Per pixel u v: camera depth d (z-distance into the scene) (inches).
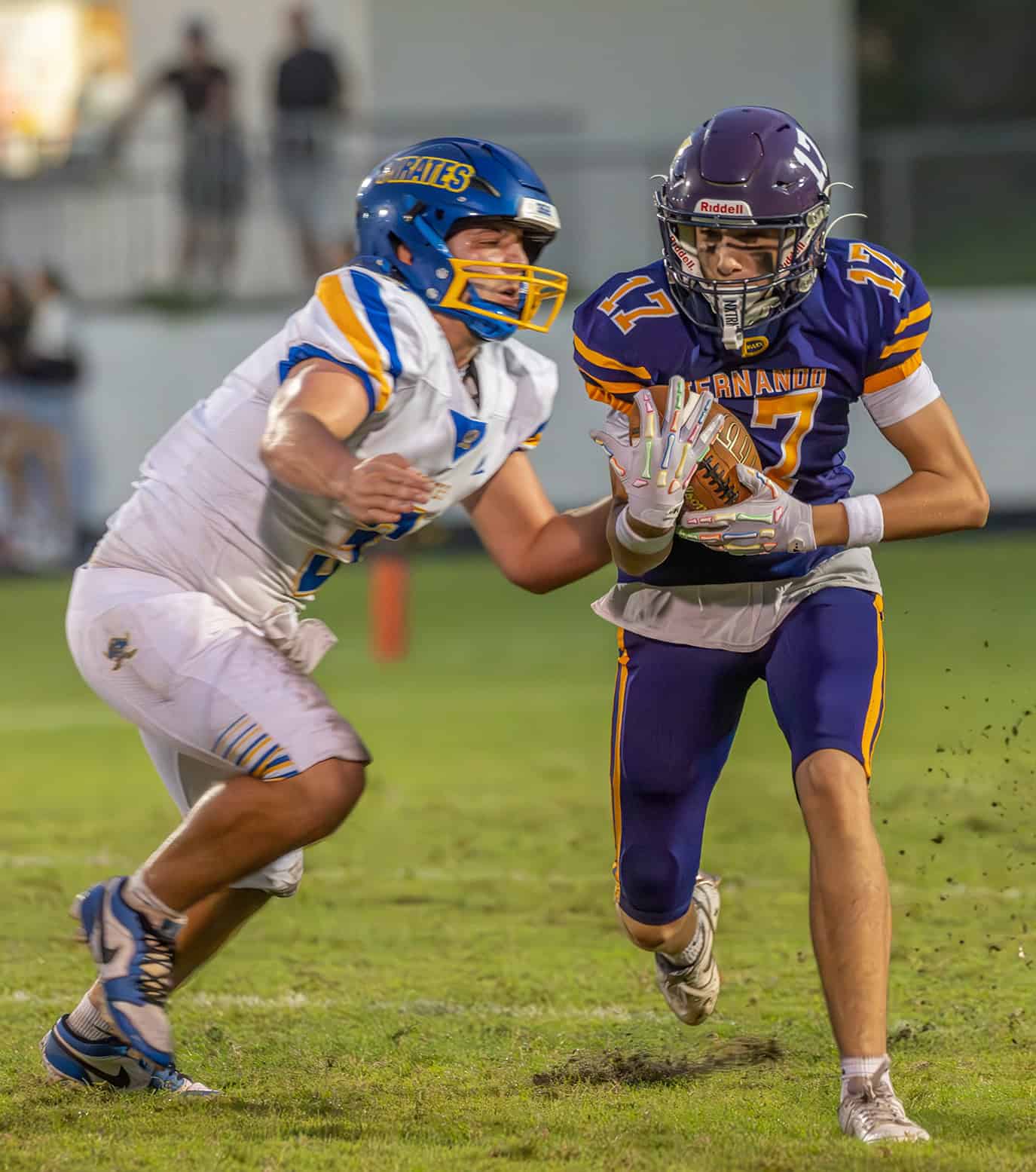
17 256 2197.3
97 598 458.0
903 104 3277.6
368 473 406.0
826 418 475.8
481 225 466.9
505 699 1314.0
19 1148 405.4
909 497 464.8
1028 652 1428.4
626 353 478.9
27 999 570.9
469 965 621.6
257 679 439.2
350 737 436.5
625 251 2224.4
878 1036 416.5
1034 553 2086.6
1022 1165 383.6
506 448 490.0
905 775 981.2
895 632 1551.4
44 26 2434.8
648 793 499.2
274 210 2213.3
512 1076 479.5
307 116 2267.5
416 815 911.0
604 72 2455.7
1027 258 2261.3
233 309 2194.9
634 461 454.6
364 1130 421.4
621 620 504.1
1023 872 756.6
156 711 446.3
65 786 1015.0
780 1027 538.0
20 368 2084.2
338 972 612.4
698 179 454.6
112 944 439.2
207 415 466.6
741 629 486.6
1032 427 2245.3
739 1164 386.6
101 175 2202.3
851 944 421.1
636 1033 528.7
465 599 1900.8
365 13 2394.2
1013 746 1064.8
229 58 2406.5
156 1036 438.0
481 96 2438.5
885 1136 402.9
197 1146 406.0
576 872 780.0
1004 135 2309.3
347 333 441.1
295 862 476.7
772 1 2472.9
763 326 464.4
